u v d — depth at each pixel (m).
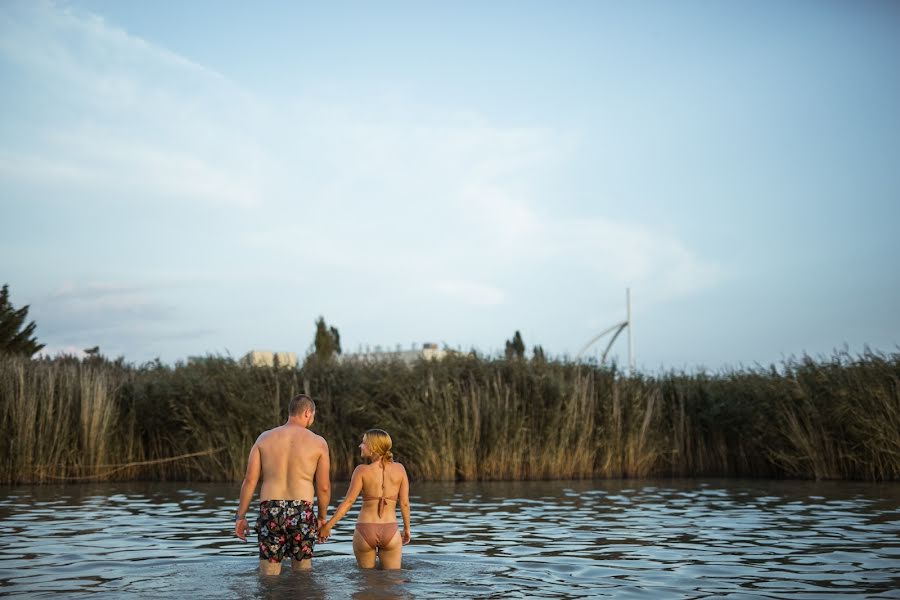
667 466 20.70
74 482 18.44
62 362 21.81
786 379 19.66
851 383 18.41
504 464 18.80
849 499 13.52
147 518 11.33
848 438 18.25
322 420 19.20
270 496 7.13
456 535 9.52
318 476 7.40
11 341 35.41
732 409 20.30
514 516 11.46
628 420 20.11
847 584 6.50
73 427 18.81
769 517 11.16
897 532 9.55
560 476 19.34
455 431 18.84
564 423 19.42
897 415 17.39
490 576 6.86
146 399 19.89
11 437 17.97
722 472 20.41
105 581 6.61
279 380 20.25
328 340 43.41
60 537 9.39
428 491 15.76
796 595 6.09
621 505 12.99
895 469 17.44
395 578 6.76
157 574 6.94
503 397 19.61
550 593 6.14
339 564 7.51
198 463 19.28
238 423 18.95
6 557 7.88
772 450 19.28
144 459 19.73
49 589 6.26
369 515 7.29
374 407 19.50
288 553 7.06
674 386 21.45
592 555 8.00
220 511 12.23
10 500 14.08
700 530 9.88
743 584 6.52
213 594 6.05
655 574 6.95
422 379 19.88
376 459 7.41
